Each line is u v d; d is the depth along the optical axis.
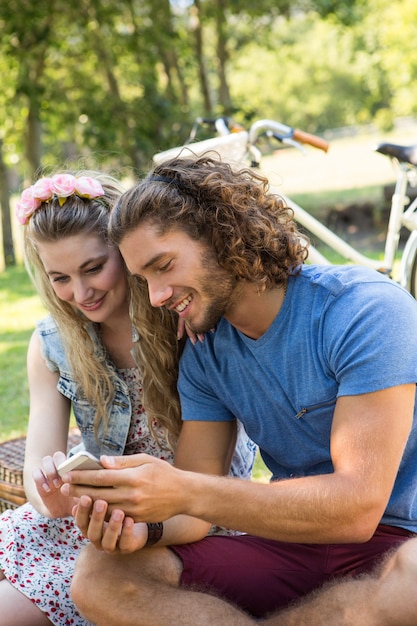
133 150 11.02
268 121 4.03
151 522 1.73
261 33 12.49
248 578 1.90
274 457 2.02
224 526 1.74
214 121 4.26
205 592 1.88
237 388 1.97
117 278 2.13
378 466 1.70
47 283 2.20
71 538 2.13
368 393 1.73
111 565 1.81
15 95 10.97
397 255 7.67
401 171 4.21
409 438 1.83
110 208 2.13
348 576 1.79
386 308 1.77
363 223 10.69
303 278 1.87
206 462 2.05
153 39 10.70
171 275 1.80
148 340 2.13
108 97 10.99
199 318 1.85
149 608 1.78
